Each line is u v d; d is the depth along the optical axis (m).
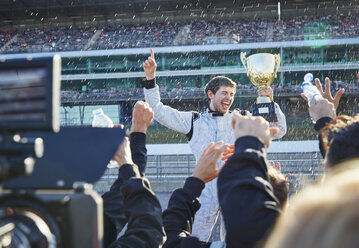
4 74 0.62
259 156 0.99
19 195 0.66
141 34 34.09
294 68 29.47
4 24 37.06
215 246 1.64
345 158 0.96
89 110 30.73
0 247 0.54
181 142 21.95
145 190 1.08
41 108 0.60
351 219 0.32
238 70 29.70
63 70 30.83
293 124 25.75
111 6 34.66
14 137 0.60
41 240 0.58
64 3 33.94
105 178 10.27
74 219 0.66
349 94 29.20
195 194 1.38
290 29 32.75
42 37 34.69
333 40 29.31
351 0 33.53
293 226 0.35
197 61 30.16
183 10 35.88
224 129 3.20
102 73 30.69
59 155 0.86
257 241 0.87
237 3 34.41
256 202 0.90
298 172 11.38
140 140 1.40
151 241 1.00
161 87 30.59
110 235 1.22
